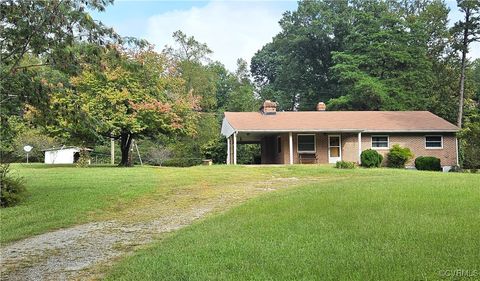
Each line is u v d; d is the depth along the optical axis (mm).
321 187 13023
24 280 5617
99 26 9750
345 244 6031
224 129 33531
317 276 4742
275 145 29984
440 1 46438
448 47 43562
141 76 25734
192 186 15359
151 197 13125
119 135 26656
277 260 5449
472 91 43344
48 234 8617
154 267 5559
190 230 8094
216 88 54812
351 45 42594
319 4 50781
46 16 9469
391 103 38094
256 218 8383
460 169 26234
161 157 38938
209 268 5324
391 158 27203
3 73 9961
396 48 39750
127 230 8898
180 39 48500
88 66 10586
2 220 9742
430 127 27562
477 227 6723
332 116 29719
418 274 4621
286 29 53312
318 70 51844
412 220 7355
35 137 41750
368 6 45531
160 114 25844
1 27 9883
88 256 6832
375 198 9906
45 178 17203
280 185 15930
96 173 19656
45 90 10719
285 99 52969
